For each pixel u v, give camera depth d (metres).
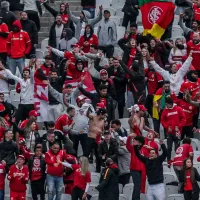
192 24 89.25
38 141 79.88
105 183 76.12
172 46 86.25
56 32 90.31
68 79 84.44
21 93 83.75
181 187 77.75
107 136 78.25
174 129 80.25
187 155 77.69
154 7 88.75
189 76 82.31
